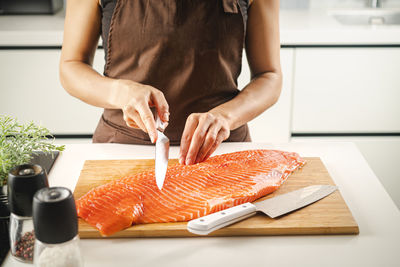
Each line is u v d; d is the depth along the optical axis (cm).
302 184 105
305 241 89
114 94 112
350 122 209
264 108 124
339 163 117
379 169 216
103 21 127
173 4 122
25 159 96
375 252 87
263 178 104
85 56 128
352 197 103
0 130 98
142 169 112
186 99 129
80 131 207
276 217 93
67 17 127
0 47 191
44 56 193
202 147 105
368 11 233
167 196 98
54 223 72
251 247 88
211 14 123
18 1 213
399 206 211
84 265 83
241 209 92
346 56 197
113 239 90
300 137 211
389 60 198
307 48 195
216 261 85
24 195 79
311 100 204
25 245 82
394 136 212
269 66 131
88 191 102
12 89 198
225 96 131
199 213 93
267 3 128
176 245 88
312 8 239
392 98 204
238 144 127
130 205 93
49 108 202
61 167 115
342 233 91
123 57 128
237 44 128
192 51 125
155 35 125
